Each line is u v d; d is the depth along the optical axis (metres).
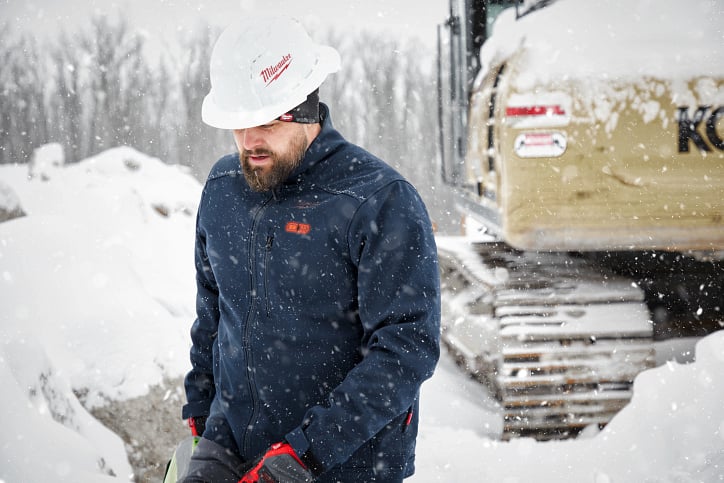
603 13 5.11
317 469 2.08
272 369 2.29
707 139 4.96
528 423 4.97
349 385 2.11
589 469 3.94
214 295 2.60
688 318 6.03
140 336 4.22
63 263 4.46
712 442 3.64
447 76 8.31
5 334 3.64
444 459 4.65
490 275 5.44
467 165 6.98
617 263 6.14
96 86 35.19
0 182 6.88
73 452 3.20
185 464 2.54
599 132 4.99
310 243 2.22
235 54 2.22
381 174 2.24
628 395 5.00
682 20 5.04
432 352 2.16
